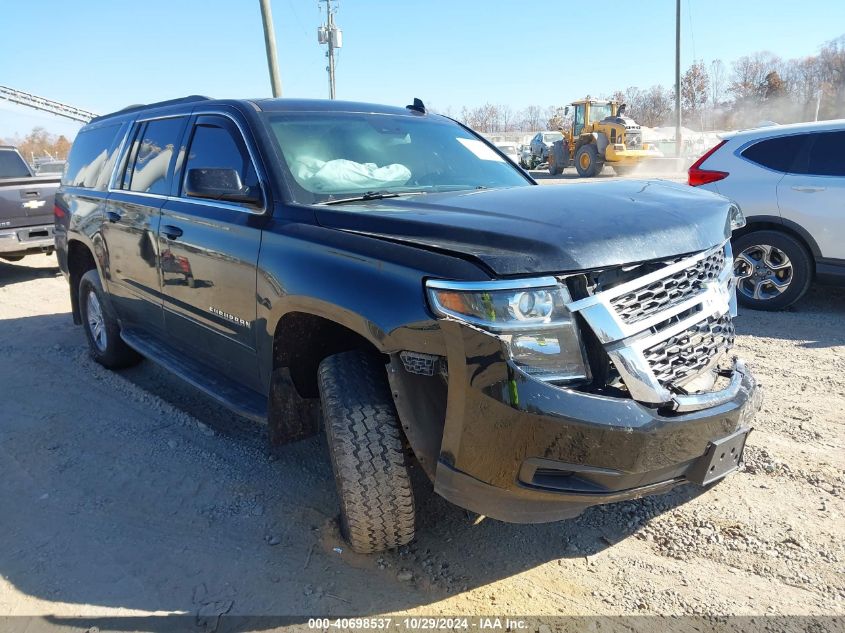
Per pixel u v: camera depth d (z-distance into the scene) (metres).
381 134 3.95
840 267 6.15
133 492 3.55
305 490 3.52
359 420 2.66
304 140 3.57
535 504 2.47
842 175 6.09
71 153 6.14
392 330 2.44
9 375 5.49
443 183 3.82
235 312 3.38
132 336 4.85
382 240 2.62
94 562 2.96
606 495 2.40
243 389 3.67
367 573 2.82
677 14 32.47
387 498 2.67
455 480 2.44
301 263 2.86
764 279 6.63
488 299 2.23
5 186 9.30
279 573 2.84
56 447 4.12
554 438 2.26
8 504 3.48
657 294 2.49
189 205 3.85
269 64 16.83
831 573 2.71
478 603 2.62
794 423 4.02
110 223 4.78
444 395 2.41
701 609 2.55
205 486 3.60
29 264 11.31
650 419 2.32
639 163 26.48
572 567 2.84
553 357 2.29
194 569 2.89
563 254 2.31
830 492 3.28
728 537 2.97
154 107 4.83
